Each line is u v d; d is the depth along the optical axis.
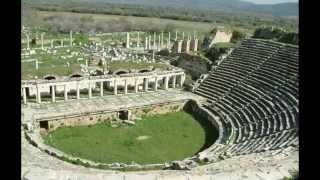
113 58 87.00
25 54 87.69
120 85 78.00
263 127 53.22
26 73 67.19
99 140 55.91
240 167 36.06
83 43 116.38
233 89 69.75
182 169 40.03
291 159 36.53
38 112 60.25
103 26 170.38
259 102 61.19
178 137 58.34
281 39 79.25
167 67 80.69
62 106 64.25
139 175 34.62
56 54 90.25
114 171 38.56
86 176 33.56
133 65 78.75
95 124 62.66
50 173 33.66
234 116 61.50
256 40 81.38
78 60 83.69
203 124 64.06
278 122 52.25
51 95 68.12
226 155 44.53
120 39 133.88
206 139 57.75
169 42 123.56
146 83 76.38
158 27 178.25
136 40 133.88
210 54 86.75
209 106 68.31
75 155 49.59
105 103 67.06
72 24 165.75
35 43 107.12
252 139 50.31
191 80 83.44
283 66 66.75
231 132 55.78
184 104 71.81
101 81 70.62
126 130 60.53
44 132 57.81
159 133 59.91
